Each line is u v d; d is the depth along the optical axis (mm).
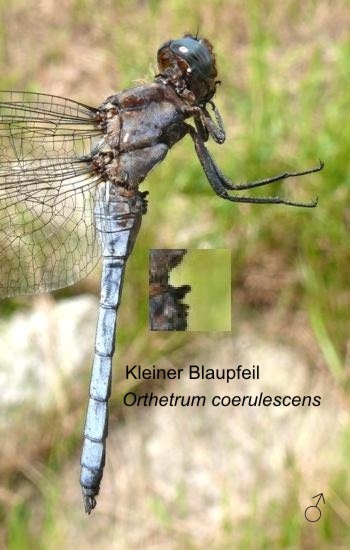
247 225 217
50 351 217
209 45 183
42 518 213
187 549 208
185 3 251
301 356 217
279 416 215
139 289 216
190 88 182
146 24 250
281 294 218
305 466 210
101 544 210
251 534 206
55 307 221
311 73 233
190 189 221
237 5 249
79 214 187
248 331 219
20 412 215
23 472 214
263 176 218
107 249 186
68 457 215
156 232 218
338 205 216
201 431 216
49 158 186
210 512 211
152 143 183
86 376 216
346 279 216
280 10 248
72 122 185
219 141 180
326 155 217
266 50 239
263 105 226
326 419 214
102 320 186
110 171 185
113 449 216
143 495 213
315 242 216
